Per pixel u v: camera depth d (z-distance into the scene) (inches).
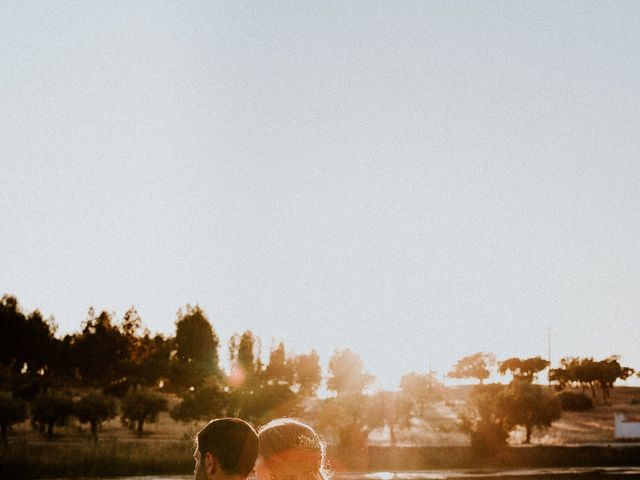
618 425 3592.5
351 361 5305.1
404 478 1884.8
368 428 2610.7
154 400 3051.2
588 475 2124.8
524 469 2315.5
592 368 6604.3
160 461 1867.6
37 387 3811.5
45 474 1739.7
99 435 2950.3
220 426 120.3
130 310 5836.6
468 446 2412.6
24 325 5187.0
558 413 3161.9
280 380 5506.9
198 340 5472.4
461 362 7859.3
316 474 127.2
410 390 5177.2
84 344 5300.2
